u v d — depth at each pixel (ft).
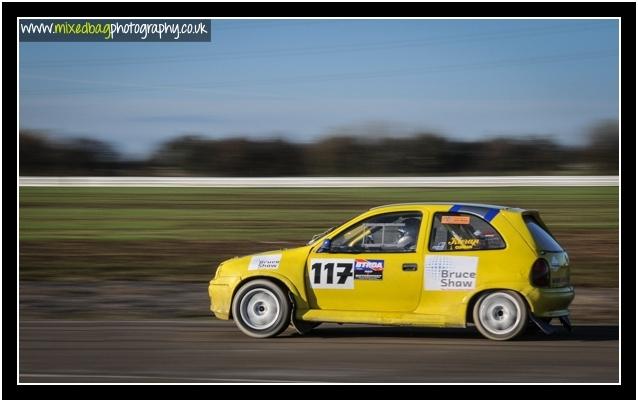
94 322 69.15
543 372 48.96
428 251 59.21
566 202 184.55
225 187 247.91
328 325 68.03
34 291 88.12
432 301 58.80
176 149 375.25
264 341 59.67
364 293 59.72
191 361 52.44
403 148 362.74
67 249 122.42
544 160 346.33
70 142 365.40
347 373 48.80
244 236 136.56
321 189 232.32
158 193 227.61
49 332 63.82
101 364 51.72
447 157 358.64
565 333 62.59
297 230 143.74
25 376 48.55
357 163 365.61
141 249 122.72
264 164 373.81
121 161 370.73
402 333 63.36
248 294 61.05
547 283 58.08
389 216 60.75
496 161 352.69
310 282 60.49
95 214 173.88
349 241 60.90
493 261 58.13
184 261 111.55
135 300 82.94
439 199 191.11
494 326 58.39
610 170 325.21
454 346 57.11
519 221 59.06
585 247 121.90
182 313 75.87
